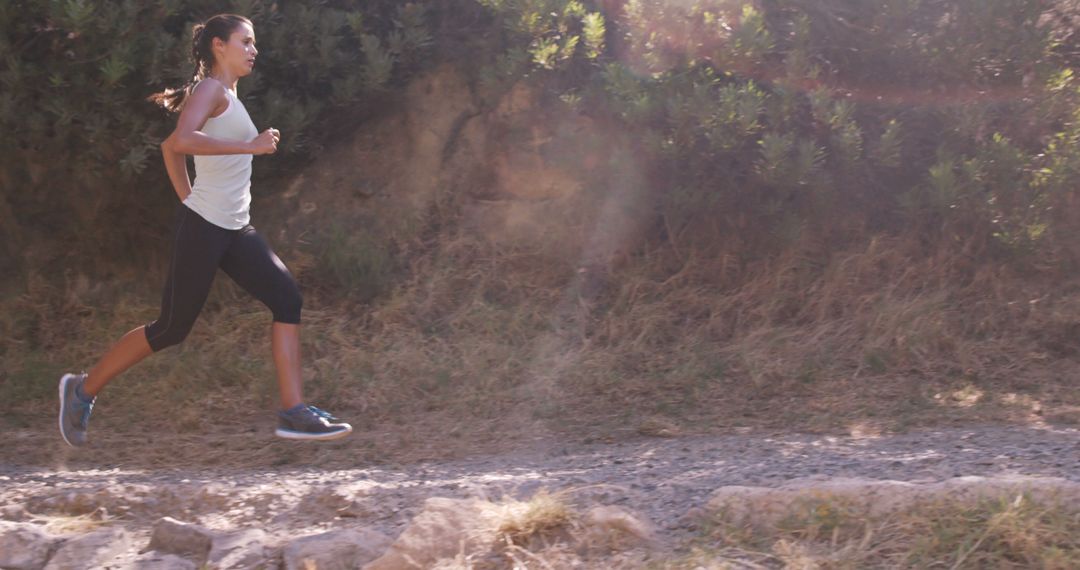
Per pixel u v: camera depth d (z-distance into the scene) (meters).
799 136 7.03
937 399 6.11
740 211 7.29
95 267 7.51
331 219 7.78
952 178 6.70
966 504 3.45
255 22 6.90
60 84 6.42
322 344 6.89
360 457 5.45
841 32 7.35
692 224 7.42
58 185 7.47
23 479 4.81
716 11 6.99
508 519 3.58
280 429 4.48
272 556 3.59
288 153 7.21
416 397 6.39
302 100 7.38
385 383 6.47
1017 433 5.27
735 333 7.01
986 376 6.42
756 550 3.39
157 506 4.18
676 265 7.44
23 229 7.47
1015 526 3.26
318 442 5.70
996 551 3.24
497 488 4.21
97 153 6.73
